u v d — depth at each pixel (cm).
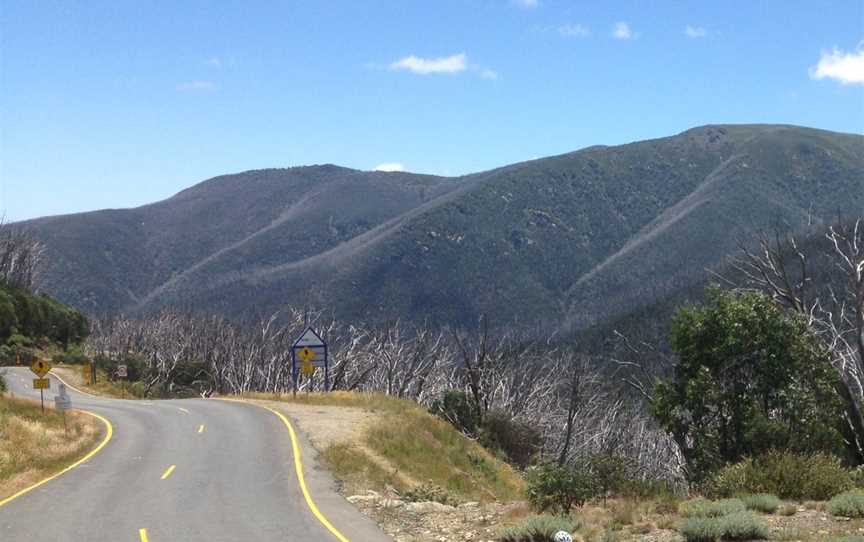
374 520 1430
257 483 1800
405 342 7075
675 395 2300
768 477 1436
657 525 1226
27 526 1416
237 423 2795
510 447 3834
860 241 2597
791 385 2145
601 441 4697
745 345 2194
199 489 1734
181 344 8125
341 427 2634
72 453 2247
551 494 1420
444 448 2777
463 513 1484
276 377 6681
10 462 1994
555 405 5188
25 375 6228
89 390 5778
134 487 1766
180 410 3359
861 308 2405
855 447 2216
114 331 10012
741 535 1098
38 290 11262
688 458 2228
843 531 1097
